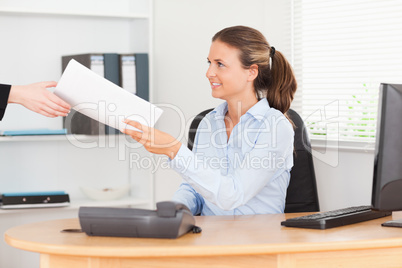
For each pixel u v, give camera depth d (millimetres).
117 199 3584
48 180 3590
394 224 1800
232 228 1774
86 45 3658
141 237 1606
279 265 1531
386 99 1724
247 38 2178
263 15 3117
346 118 2785
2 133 3180
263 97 2312
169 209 1571
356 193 2670
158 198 3596
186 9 3496
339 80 2811
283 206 2291
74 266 1577
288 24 3006
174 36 3562
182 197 2293
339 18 2811
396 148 1729
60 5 3602
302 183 2516
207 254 1477
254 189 1979
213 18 3350
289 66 2287
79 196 3668
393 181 1733
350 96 2770
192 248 1475
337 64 2816
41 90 2002
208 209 2285
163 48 3631
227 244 1513
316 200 2523
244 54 2170
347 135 2773
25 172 3535
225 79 2178
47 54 3559
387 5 2596
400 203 1771
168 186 3529
